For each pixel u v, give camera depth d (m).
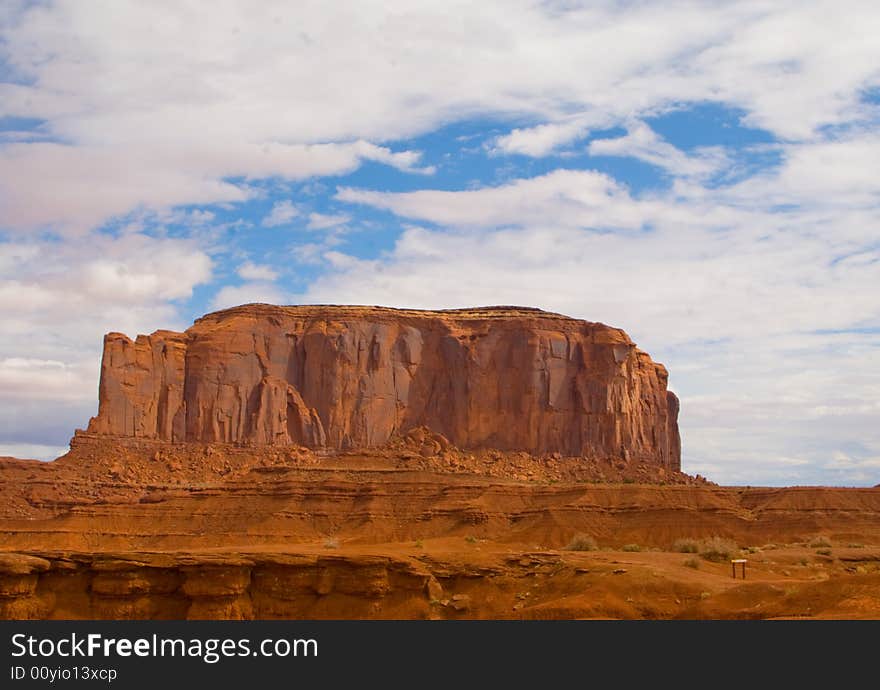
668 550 152.50
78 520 178.38
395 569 110.62
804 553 143.00
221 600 106.81
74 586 107.44
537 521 174.62
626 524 174.25
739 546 161.62
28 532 173.62
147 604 107.00
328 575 109.62
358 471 189.75
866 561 137.25
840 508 180.12
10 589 104.38
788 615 92.81
